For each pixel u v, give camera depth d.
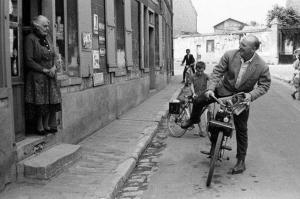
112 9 11.17
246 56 6.33
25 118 6.68
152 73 19.17
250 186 6.12
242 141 6.73
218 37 57.38
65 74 7.94
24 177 6.05
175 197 5.75
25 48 6.53
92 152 7.86
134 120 11.45
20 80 6.51
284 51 53.09
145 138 9.10
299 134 9.91
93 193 5.63
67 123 7.94
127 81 13.24
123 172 6.57
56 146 7.22
